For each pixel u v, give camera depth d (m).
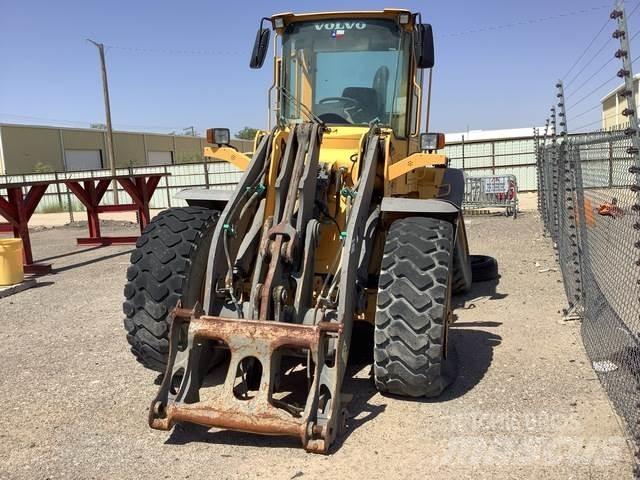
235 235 3.97
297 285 3.77
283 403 3.43
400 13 4.92
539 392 4.08
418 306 3.68
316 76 5.18
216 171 25.59
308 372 3.54
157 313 3.97
